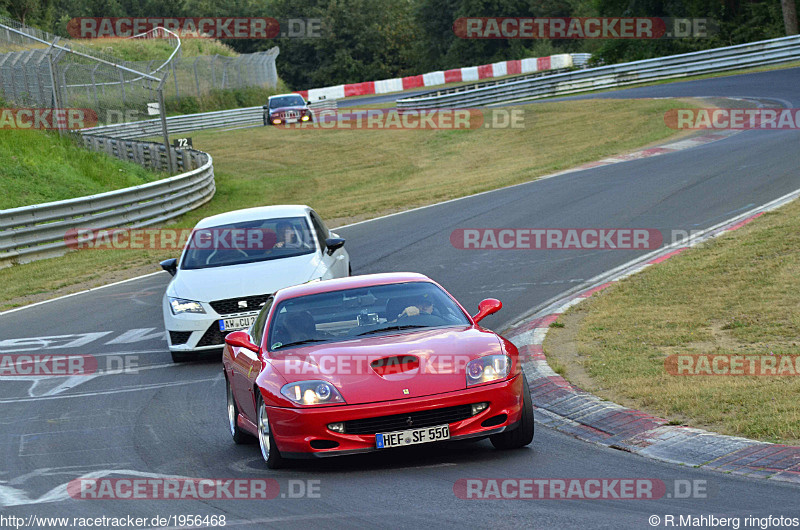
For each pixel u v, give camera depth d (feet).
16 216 165.89
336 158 328.49
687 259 106.93
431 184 243.40
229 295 88.48
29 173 228.84
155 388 80.69
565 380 67.82
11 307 131.23
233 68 561.84
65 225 175.94
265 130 429.38
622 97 331.57
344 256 103.60
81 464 57.62
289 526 41.34
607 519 39.14
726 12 476.54
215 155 368.68
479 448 54.80
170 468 55.31
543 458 51.11
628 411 58.29
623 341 77.51
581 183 186.09
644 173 184.24
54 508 47.62
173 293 90.84
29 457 60.39
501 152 287.28
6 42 296.71
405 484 47.11
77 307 126.00
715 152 195.21
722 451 48.70
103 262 163.43
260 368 53.78
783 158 171.12
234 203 244.83
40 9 638.53
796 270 92.02
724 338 74.23
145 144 292.81
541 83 382.63
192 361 91.50
